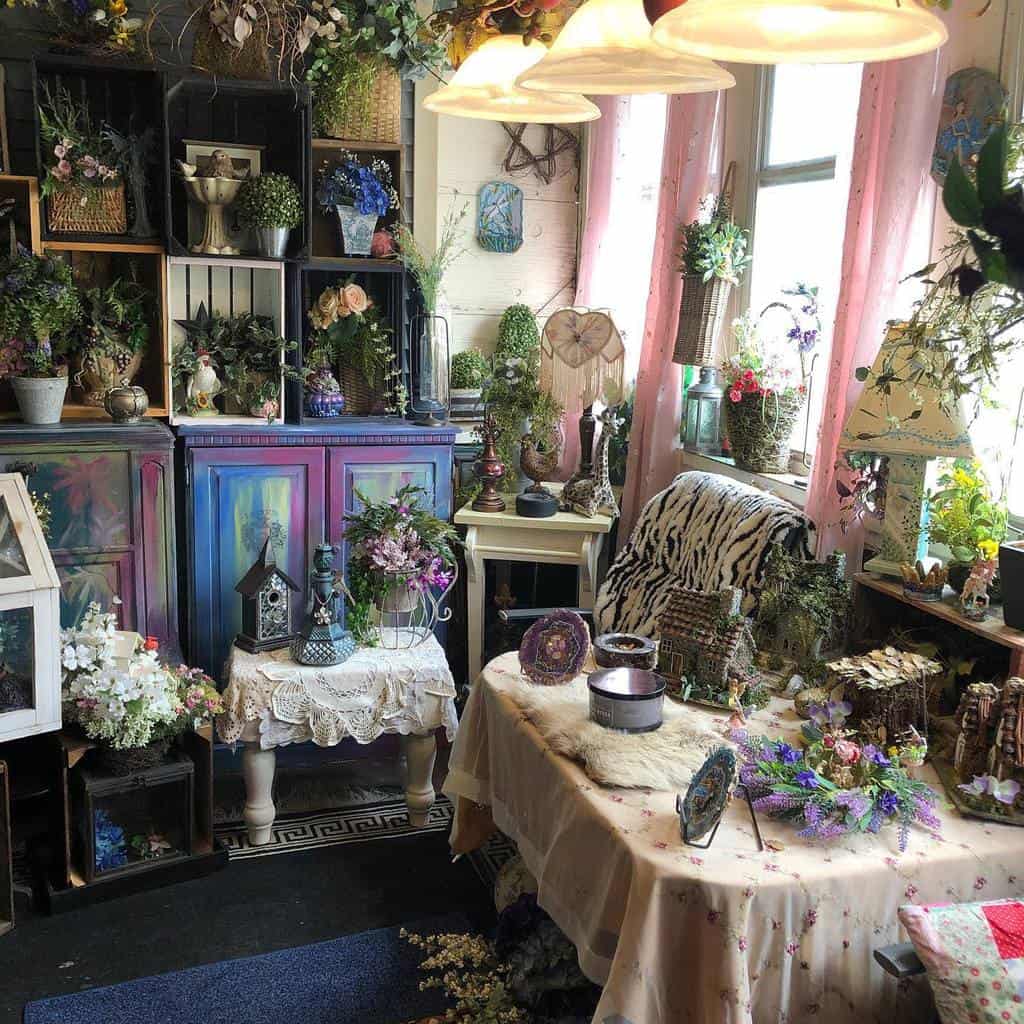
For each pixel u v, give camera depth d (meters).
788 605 2.51
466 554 3.80
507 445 4.02
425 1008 2.46
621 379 3.74
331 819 3.34
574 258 4.40
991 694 2.05
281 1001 2.47
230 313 3.74
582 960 1.97
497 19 1.95
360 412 3.87
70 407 3.49
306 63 3.57
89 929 2.74
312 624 3.11
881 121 2.56
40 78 3.37
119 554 3.29
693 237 3.42
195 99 3.56
